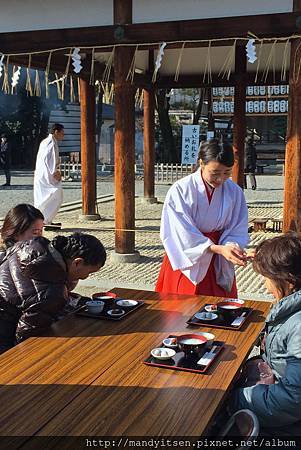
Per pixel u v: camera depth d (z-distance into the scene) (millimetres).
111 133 31953
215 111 17844
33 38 6961
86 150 10594
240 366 2244
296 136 6117
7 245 3186
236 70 10609
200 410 1855
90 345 2436
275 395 2035
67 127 28375
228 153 3305
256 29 6031
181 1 6340
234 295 3787
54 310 2545
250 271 6969
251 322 2805
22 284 2549
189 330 2656
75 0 6801
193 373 2148
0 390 1993
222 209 3529
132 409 1859
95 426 1751
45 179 9172
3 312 2646
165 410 1854
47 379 2084
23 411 1842
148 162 13227
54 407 1868
